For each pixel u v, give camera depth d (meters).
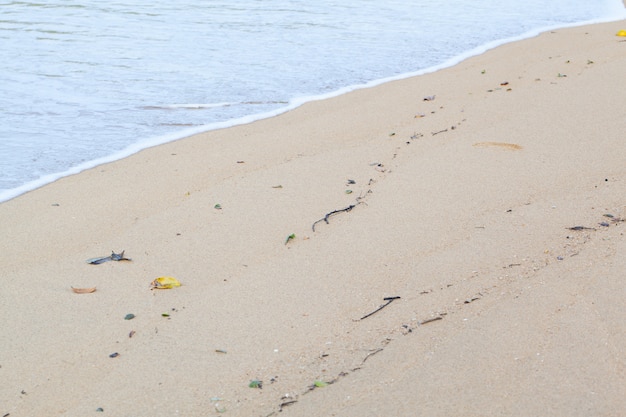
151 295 4.81
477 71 10.22
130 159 7.23
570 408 3.62
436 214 5.79
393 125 7.99
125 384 3.95
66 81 9.83
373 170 6.73
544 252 5.17
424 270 5.00
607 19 14.35
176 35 12.45
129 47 11.61
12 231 5.73
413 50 11.64
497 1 16.41
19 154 7.34
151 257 5.31
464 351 4.10
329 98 9.12
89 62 10.73
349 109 8.63
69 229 5.77
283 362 4.09
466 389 3.79
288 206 6.04
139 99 9.12
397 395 3.77
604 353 4.03
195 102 9.02
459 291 4.72
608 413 3.58
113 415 3.72
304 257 5.23
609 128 7.51
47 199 6.33
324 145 7.44
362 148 7.32
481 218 5.70
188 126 8.18
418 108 8.55
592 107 8.19
